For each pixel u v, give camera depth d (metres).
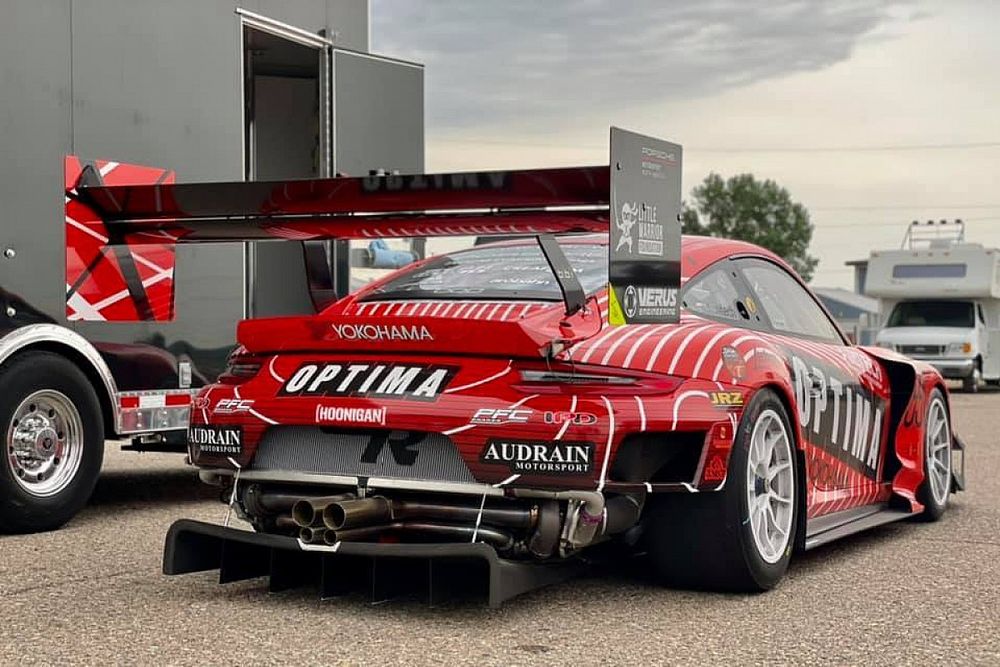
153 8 5.98
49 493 5.28
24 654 3.16
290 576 3.88
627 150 3.61
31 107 5.32
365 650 3.20
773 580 3.98
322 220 4.44
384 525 3.61
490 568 3.32
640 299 3.68
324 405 3.65
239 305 6.47
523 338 3.46
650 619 3.59
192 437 3.96
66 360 5.39
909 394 5.47
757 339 4.14
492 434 3.44
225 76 6.44
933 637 3.42
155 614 3.62
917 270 20.84
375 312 4.13
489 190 3.86
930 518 5.75
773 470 4.07
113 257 5.65
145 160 5.94
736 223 94.50
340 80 7.55
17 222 5.24
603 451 3.38
